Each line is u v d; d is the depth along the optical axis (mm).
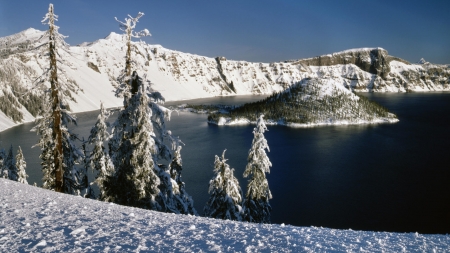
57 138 21281
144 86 18188
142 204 18594
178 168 32031
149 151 18734
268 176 92875
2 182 14773
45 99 20359
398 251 7461
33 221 8055
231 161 109938
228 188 31172
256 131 34500
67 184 23469
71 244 6441
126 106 19375
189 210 32094
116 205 11781
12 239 6547
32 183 77875
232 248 6707
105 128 29562
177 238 7367
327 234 9055
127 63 19234
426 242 8602
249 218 34156
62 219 8508
